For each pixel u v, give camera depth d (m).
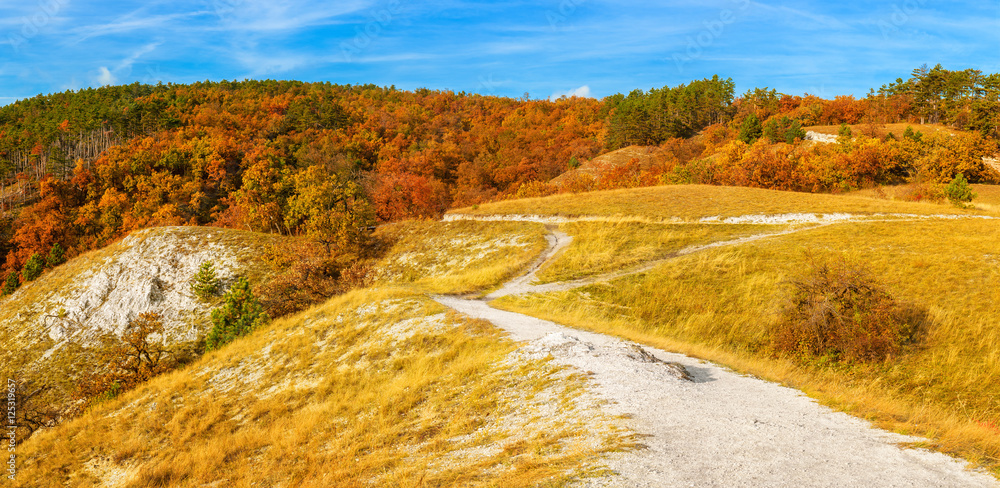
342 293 35.84
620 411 9.39
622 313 24.88
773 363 16.89
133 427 18.81
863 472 6.59
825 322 18.66
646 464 7.02
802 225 37.75
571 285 29.06
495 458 8.44
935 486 6.11
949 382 16.42
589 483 6.58
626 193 55.75
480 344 16.86
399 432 11.69
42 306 48.34
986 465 6.68
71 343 42.41
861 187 68.44
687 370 12.64
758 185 65.94
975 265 24.61
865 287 19.23
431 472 8.67
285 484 10.48
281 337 25.06
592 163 120.44
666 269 29.34
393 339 19.97
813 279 20.38
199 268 49.25
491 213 53.06
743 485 6.26
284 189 73.19
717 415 9.03
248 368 22.42
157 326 42.81
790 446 7.55
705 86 165.50
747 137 114.62
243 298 35.44
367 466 9.94
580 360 13.01
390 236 51.66
